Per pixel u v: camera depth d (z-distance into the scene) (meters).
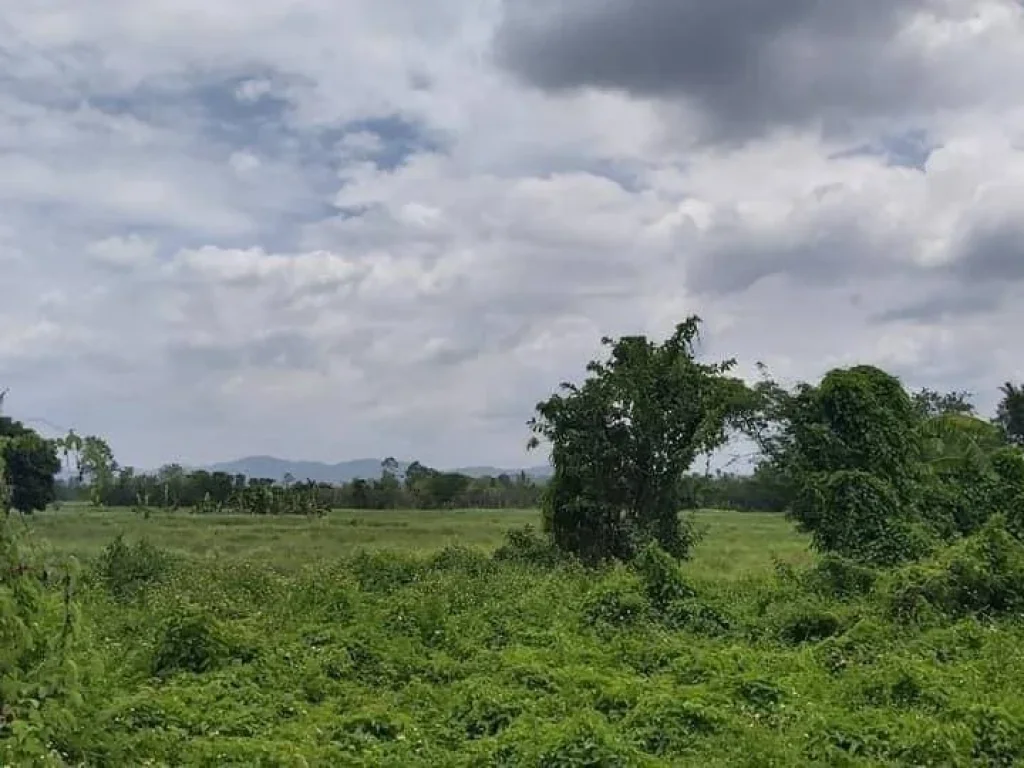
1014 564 18.03
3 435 8.76
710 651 14.12
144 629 16.39
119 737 9.31
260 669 13.55
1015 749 9.81
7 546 7.94
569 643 14.72
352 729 10.82
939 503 23.38
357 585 20.30
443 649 15.45
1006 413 49.81
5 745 6.90
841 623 16.47
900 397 23.31
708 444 23.52
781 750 9.55
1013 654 13.70
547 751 9.41
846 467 22.67
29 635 7.63
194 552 31.70
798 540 37.50
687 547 25.44
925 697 11.51
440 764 9.66
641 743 10.05
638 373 24.36
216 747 9.62
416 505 67.31
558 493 25.23
